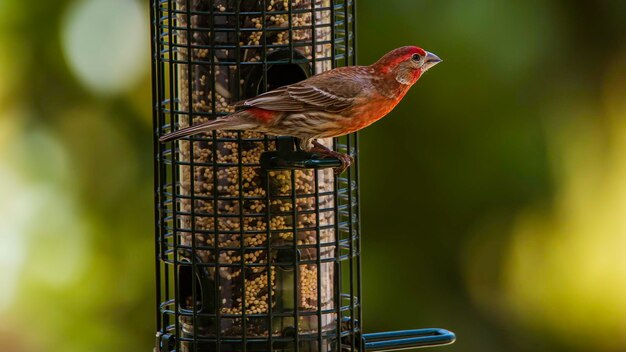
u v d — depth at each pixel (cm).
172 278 1484
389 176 1502
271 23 1178
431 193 1503
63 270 1502
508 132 1491
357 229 1230
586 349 1545
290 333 1184
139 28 1524
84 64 1516
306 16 1187
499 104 1487
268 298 1177
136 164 1516
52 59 1512
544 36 1491
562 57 1502
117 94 1518
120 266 1502
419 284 1509
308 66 1191
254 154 1180
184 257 1199
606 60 1515
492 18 1469
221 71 1180
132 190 1512
